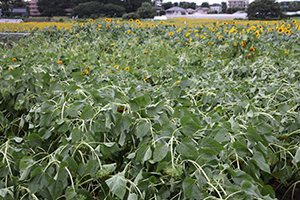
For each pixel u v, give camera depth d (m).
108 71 3.18
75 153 1.46
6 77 2.32
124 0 88.06
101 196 1.47
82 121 1.64
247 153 1.43
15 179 1.42
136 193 1.23
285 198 2.20
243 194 1.06
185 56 4.07
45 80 2.37
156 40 6.58
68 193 1.23
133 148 1.57
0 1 102.94
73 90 1.79
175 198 1.31
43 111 1.71
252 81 2.75
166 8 132.12
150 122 1.42
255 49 4.61
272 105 2.15
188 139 1.23
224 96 2.29
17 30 9.45
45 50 4.23
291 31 6.52
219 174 1.16
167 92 2.24
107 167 1.30
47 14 88.81
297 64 3.38
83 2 82.81
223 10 99.88
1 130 2.22
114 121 1.50
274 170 1.89
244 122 1.72
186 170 1.27
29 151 1.66
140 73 3.22
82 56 3.96
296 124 1.83
